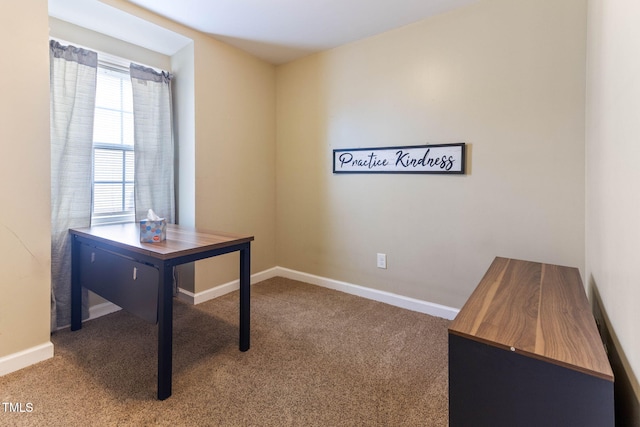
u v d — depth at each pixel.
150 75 2.69
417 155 2.55
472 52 2.27
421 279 2.61
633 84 0.86
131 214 2.74
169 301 1.59
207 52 2.76
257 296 2.97
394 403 1.55
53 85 2.18
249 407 1.52
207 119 2.80
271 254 3.52
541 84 2.04
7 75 1.67
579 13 1.89
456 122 2.37
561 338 0.92
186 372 1.79
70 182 2.29
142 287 1.72
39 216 1.83
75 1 2.09
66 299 2.31
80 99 2.31
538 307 1.17
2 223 1.70
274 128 3.47
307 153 3.26
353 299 2.89
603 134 1.31
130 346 2.06
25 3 1.72
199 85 2.72
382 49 2.71
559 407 0.82
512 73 2.13
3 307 1.71
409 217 2.64
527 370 0.85
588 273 1.81
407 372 1.80
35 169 1.80
